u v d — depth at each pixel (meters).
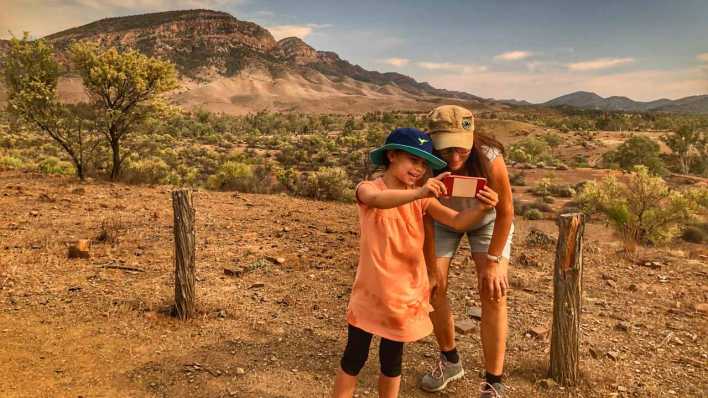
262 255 7.19
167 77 15.50
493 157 2.88
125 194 12.16
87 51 15.10
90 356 3.81
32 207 9.66
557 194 42.16
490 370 3.25
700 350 4.40
